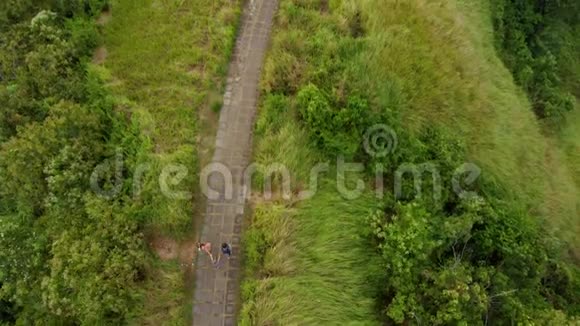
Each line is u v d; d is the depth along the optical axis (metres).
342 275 16.61
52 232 17.14
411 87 21.16
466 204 18.67
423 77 21.83
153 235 17.39
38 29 21.16
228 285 16.75
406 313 15.84
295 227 16.88
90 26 22.05
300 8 21.88
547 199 24.62
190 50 21.03
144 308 15.98
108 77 20.50
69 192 17.27
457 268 16.64
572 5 34.84
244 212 17.83
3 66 21.03
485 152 22.75
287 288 16.00
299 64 19.95
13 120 19.42
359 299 16.47
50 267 16.61
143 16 22.48
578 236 25.31
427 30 23.58
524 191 23.66
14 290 17.41
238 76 20.78
